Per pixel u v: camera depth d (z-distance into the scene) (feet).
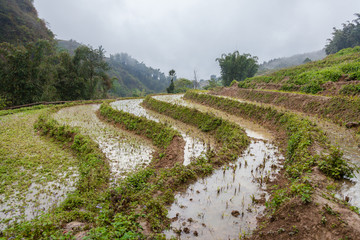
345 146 26.89
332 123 38.75
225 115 60.03
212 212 17.76
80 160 32.48
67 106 91.35
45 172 28.81
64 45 398.21
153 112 73.72
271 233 13.75
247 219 16.79
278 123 44.60
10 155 33.83
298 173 20.66
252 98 75.31
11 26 160.15
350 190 17.25
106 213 16.19
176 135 38.83
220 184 22.25
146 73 565.94
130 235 12.17
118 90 337.11
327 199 14.60
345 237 11.33
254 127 47.03
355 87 49.39
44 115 58.70
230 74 187.62
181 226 16.03
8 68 95.76
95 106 95.25
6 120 60.34
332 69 69.87
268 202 18.45
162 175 23.25
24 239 13.84
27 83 98.78
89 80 146.72
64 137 41.73
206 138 42.52
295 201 14.71
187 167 25.09
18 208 21.03
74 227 15.01
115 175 27.76
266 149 32.55
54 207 20.80
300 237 12.48
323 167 19.88
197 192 20.65
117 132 49.11
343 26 202.28
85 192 22.79
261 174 24.04
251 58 186.80
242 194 20.35
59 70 119.75
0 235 16.31
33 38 167.02
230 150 30.96
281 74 100.99
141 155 35.37
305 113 48.88
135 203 17.93
